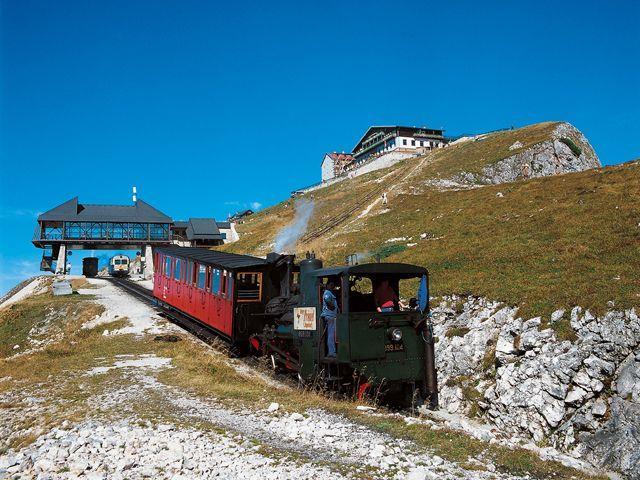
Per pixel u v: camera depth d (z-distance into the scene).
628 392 12.92
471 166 76.12
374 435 9.48
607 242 22.86
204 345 21.89
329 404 11.89
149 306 33.66
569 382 14.11
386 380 12.40
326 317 13.10
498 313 18.39
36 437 9.75
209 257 23.19
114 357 18.72
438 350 18.73
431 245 33.03
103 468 7.99
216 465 7.96
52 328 32.53
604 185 35.56
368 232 44.97
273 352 17.28
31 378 15.49
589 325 15.30
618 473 11.12
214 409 11.57
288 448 8.76
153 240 72.94
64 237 69.56
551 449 10.34
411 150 115.31
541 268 21.78
